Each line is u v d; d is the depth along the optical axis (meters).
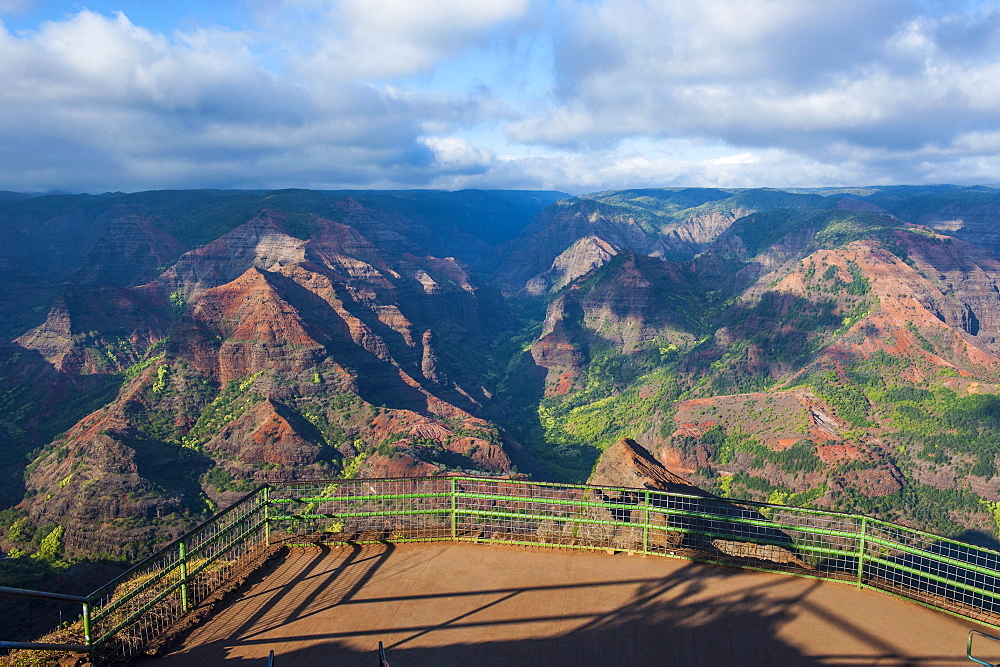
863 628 18.11
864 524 20.03
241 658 16.83
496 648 17.11
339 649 17.16
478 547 23.02
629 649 17.12
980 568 18.19
